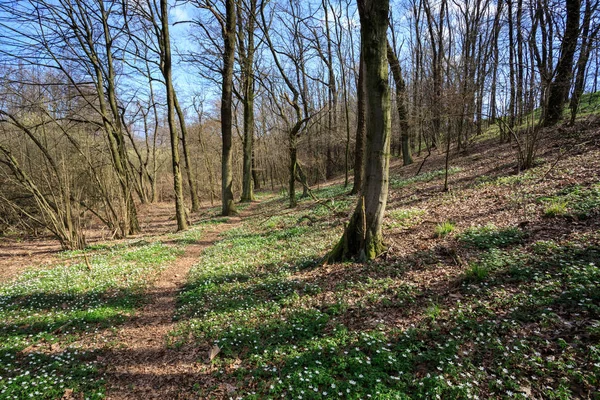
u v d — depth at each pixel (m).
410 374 4.93
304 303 7.82
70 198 18.41
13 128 20.30
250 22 24.47
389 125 9.14
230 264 11.88
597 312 5.39
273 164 46.19
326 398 4.71
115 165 21.05
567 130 18.53
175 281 11.29
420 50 33.47
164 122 50.62
